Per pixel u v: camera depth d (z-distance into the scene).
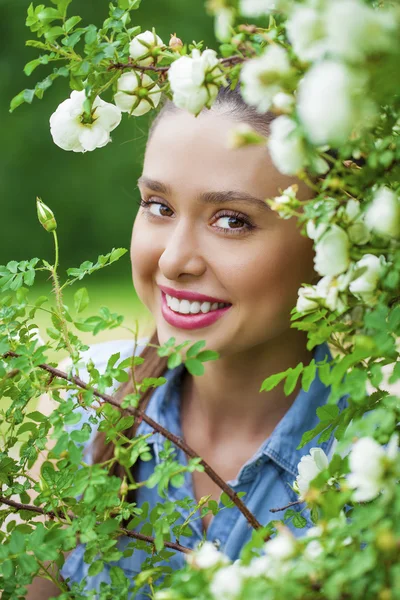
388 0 0.61
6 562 0.78
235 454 1.27
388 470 0.64
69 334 0.92
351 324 0.78
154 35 0.89
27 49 8.44
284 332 1.20
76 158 8.37
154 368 1.32
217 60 0.79
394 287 0.73
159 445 1.25
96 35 0.86
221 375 1.24
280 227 1.04
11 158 8.31
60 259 8.24
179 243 1.05
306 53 0.61
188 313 1.09
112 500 0.81
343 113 0.57
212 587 0.64
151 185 1.07
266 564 0.64
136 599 1.18
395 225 0.68
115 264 7.03
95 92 0.88
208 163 1.03
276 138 0.66
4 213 8.26
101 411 0.86
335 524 0.67
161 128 1.08
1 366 0.87
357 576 0.62
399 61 0.57
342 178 0.73
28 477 0.92
